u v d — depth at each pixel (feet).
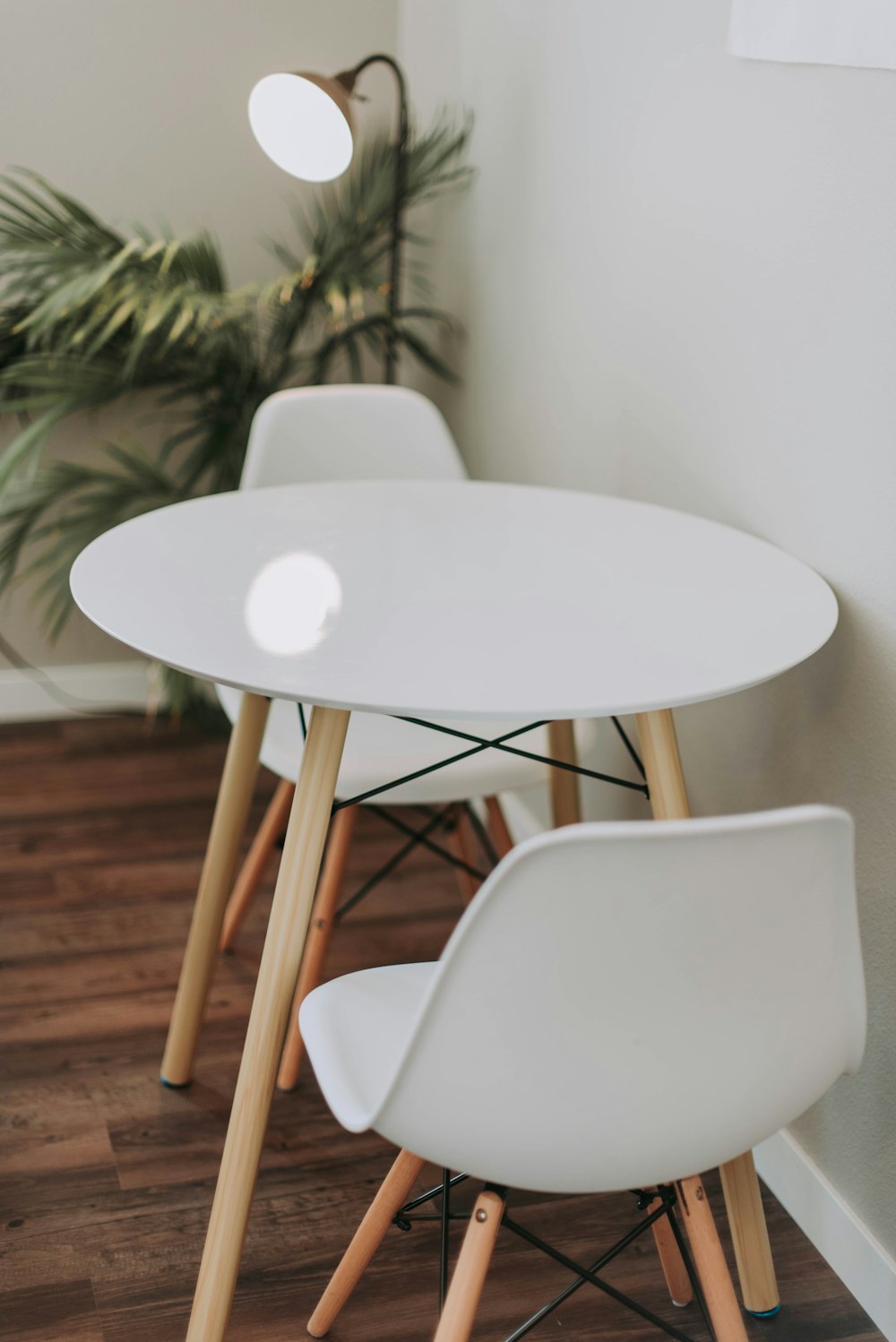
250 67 9.30
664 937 2.85
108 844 8.20
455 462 6.95
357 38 9.50
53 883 7.70
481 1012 2.96
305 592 4.63
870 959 4.85
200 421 9.66
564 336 7.32
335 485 6.29
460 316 9.10
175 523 5.44
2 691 9.99
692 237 5.76
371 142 9.70
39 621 9.97
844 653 4.88
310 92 7.77
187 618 4.28
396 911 7.57
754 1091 3.18
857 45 4.42
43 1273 4.93
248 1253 5.10
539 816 8.15
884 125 4.39
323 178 8.00
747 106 5.21
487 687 3.79
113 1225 5.19
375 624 4.33
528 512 5.90
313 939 6.18
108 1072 6.10
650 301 6.22
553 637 4.25
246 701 5.63
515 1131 3.11
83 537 8.97
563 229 7.20
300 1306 4.85
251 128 9.41
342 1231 5.24
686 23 5.64
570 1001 2.92
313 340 9.91
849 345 4.69
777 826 2.77
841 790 4.94
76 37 8.89
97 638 10.14
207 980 5.87
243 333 9.05
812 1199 5.29
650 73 6.00
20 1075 6.04
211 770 9.33
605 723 7.13
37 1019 6.46
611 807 7.19
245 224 9.61
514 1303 4.91
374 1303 4.89
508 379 8.29
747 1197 4.69
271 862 8.10
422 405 6.93
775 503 5.30
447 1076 3.07
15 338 8.81
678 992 2.94
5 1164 5.49
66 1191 5.36
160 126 9.24
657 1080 3.05
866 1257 4.91
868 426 4.62
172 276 8.37
